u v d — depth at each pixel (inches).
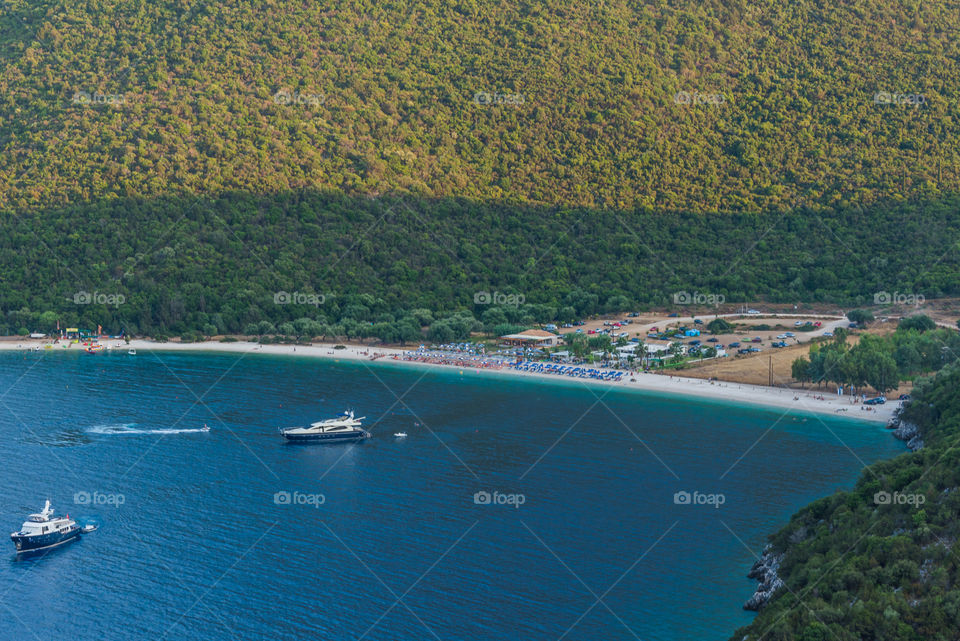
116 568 5620.1
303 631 4884.4
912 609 3964.1
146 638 4852.4
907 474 5009.8
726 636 4653.1
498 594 5206.7
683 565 5467.5
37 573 5565.9
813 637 3909.9
